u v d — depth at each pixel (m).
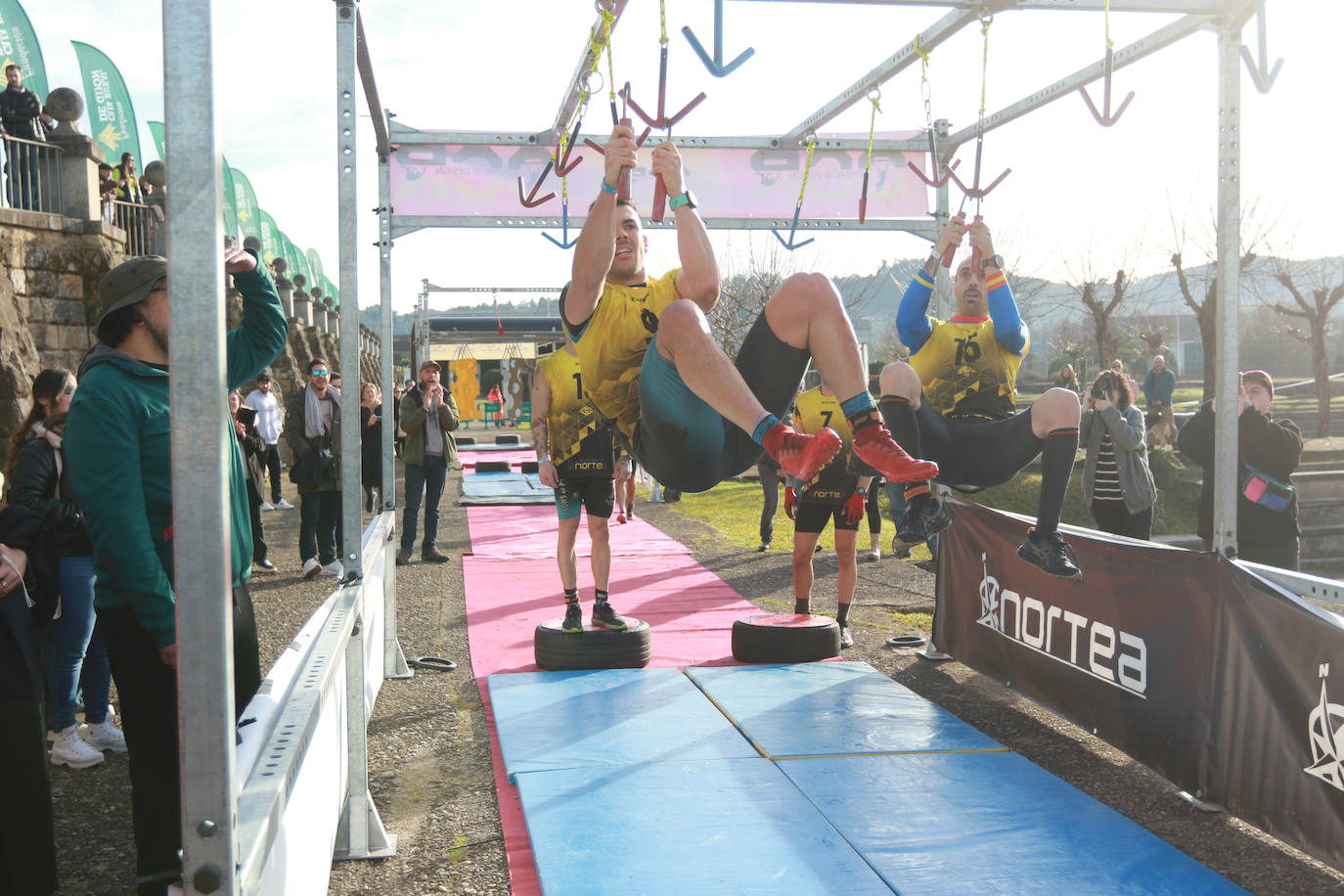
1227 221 3.71
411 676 5.80
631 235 3.34
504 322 24.86
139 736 2.45
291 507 14.35
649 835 3.35
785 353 2.96
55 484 4.27
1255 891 3.06
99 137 21.50
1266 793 3.35
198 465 1.31
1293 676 3.22
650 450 3.20
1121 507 7.20
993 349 4.65
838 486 6.27
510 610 7.70
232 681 1.36
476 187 7.03
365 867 3.32
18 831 2.84
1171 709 3.85
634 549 11.02
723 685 5.30
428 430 10.09
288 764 1.76
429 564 10.00
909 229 7.61
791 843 3.29
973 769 4.01
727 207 7.47
